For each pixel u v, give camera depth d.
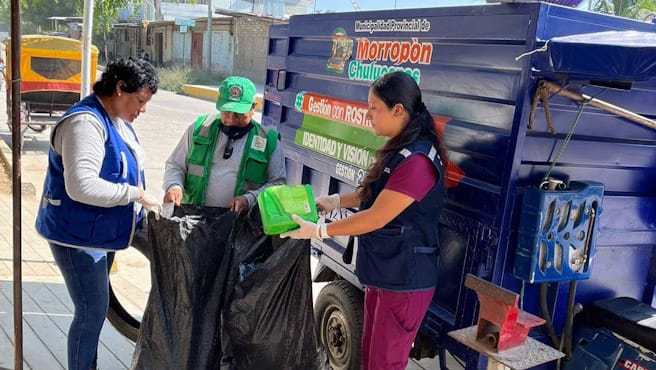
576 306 3.10
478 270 2.87
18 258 2.79
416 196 2.62
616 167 3.13
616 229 3.19
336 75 4.05
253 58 30.61
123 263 5.83
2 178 8.73
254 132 3.34
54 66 11.08
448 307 3.17
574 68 2.44
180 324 2.90
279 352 2.98
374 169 2.78
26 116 11.17
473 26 2.92
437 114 3.22
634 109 3.08
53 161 2.87
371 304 3.04
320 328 4.08
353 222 2.68
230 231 2.96
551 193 2.70
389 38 3.54
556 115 2.83
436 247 2.86
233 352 3.04
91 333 3.11
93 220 2.90
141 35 43.62
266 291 2.89
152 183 9.08
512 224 2.79
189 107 20.05
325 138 4.15
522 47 2.64
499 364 2.62
